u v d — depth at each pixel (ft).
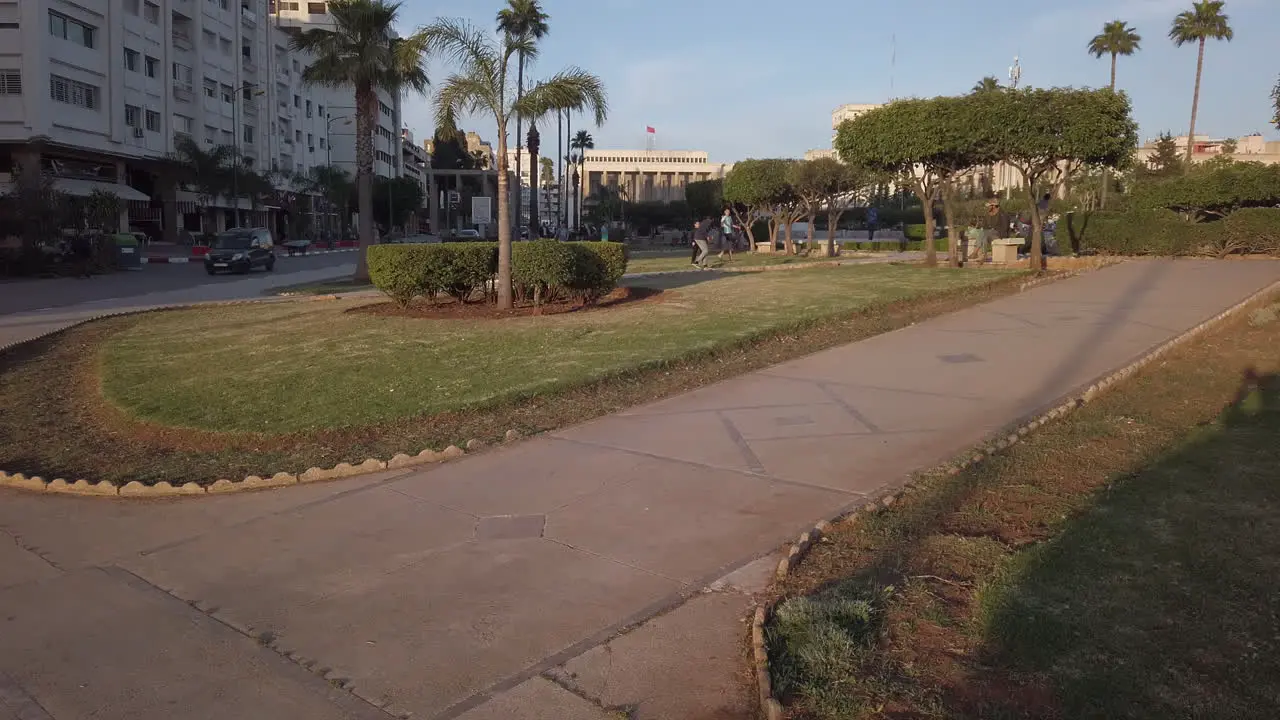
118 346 41.68
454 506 18.80
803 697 10.93
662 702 11.11
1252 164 91.61
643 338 36.86
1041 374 29.32
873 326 40.75
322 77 87.56
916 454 21.13
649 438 23.35
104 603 14.78
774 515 17.51
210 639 13.35
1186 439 20.71
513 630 13.19
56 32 138.00
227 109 199.62
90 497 20.68
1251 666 10.82
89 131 146.30
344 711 11.25
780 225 138.31
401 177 304.91
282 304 63.16
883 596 13.32
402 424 25.40
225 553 16.79
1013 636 11.80
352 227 284.00
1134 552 14.28
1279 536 14.69
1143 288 51.21
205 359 36.65
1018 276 59.62
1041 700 10.42
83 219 107.86
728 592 14.19
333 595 14.70
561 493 19.33
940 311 45.11
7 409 30.83
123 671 12.49
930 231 75.82
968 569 14.46
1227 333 35.55
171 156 169.48
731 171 122.62
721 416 25.36
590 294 50.14
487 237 173.88
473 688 11.65
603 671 11.91
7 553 17.22
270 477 21.01
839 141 78.69
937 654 11.73
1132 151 70.79
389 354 35.35
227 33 198.59
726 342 35.27
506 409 26.61
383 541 17.01
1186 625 11.86
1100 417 23.31
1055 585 13.20
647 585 14.56
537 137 140.15
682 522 17.33
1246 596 12.62
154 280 96.32
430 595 14.52
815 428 23.75
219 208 207.31
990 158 69.46
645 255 133.08
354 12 83.82
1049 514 16.60
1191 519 15.52
